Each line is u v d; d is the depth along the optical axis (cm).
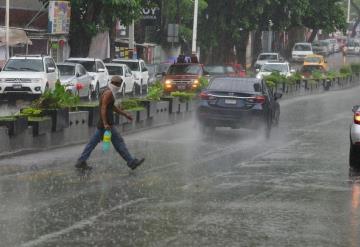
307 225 1096
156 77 5153
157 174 1580
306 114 3553
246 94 2462
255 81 2527
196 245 959
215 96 2481
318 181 1534
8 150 1797
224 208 1209
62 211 1159
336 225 1102
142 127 2622
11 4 4769
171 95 3023
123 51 5784
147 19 6169
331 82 5931
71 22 4609
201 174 1596
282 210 1208
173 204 1235
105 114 1616
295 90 5016
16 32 4266
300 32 10206
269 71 5359
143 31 6419
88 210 1171
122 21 4691
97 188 1382
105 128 1612
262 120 2461
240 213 1172
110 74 4434
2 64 4353
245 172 1644
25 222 1076
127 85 4475
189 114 3091
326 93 5566
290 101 4541
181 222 1094
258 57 7519
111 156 1864
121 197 1291
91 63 4106
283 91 4716
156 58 6500
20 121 1831
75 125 2119
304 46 9150
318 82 5609
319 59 7256
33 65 3506
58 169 1616
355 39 11562
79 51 4722
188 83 4003
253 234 1028
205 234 1020
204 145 2188
